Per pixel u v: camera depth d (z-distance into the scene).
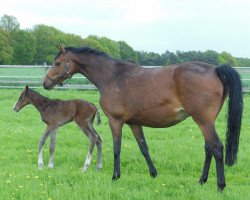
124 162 9.57
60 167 9.19
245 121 15.35
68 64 8.63
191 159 9.70
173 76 7.23
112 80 7.96
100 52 8.38
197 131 13.44
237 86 6.96
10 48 75.19
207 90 7.01
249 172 8.84
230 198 6.81
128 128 13.66
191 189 7.36
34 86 25.62
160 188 7.43
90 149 9.07
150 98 7.41
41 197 6.93
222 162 7.01
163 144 11.28
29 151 10.45
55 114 9.27
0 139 11.93
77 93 22.78
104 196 6.95
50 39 80.25
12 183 7.69
